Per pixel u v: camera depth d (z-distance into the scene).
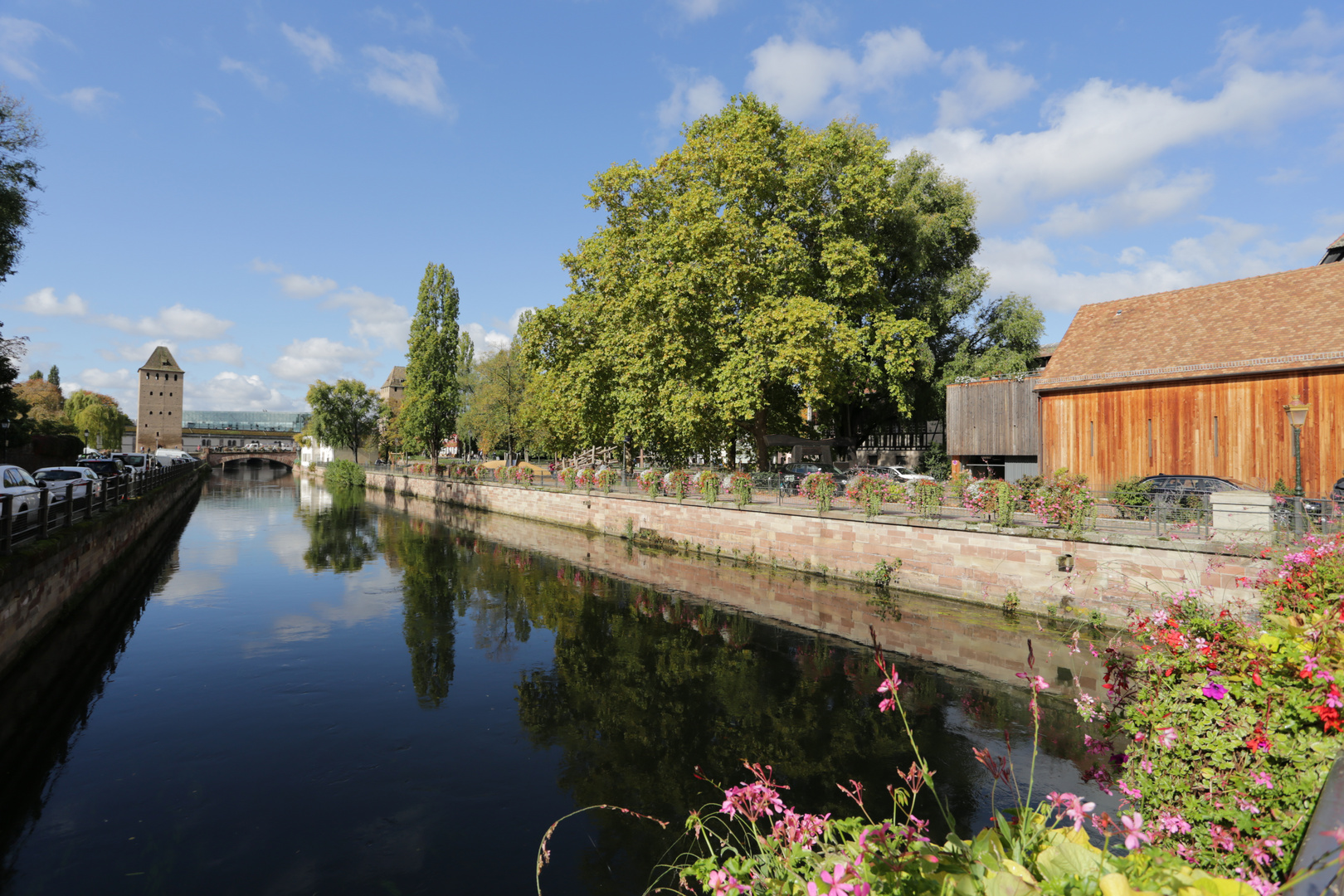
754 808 2.98
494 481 45.50
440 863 6.39
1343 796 1.95
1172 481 16.16
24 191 21.55
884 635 13.96
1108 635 12.98
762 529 22.27
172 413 128.62
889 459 41.03
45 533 13.02
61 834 6.87
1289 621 3.92
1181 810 3.46
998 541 15.55
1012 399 25.50
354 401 82.19
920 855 2.12
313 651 13.36
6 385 29.03
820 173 26.00
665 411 26.39
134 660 12.77
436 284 56.81
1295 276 19.86
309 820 7.17
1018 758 8.33
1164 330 20.81
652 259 27.12
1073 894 1.83
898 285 33.88
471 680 11.69
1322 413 16.50
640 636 14.41
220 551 26.33
